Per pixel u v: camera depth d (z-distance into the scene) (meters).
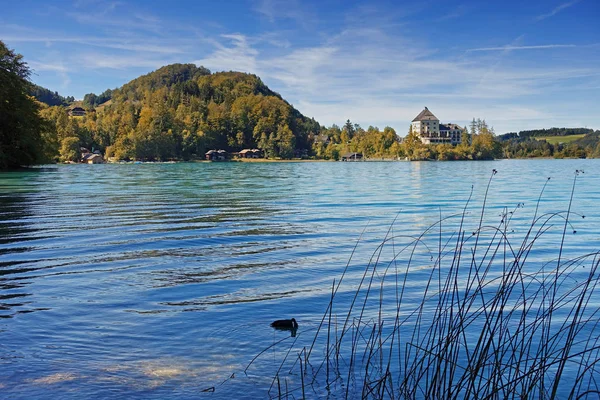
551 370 4.21
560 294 6.44
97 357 4.45
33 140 50.69
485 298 6.27
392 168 77.56
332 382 3.95
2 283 7.10
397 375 4.07
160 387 3.87
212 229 12.45
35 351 4.58
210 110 195.50
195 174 52.47
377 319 5.51
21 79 50.16
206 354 4.52
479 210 16.67
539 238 11.09
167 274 7.70
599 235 11.46
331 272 7.89
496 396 3.62
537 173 49.59
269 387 3.87
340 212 16.22
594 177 40.31
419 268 8.16
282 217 14.90
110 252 9.49
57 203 19.25
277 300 6.30
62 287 6.88
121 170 65.12
